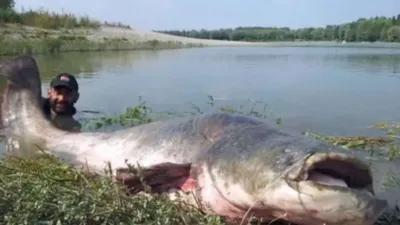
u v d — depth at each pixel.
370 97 7.79
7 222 2.61
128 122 6.12
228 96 7.84
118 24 33.38
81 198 2.84
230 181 3.02
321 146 2.70
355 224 2.50
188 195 3.32
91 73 10.90
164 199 3.01
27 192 2.90
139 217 2.72
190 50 22.95
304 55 18.06
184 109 6.79
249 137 3.13
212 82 9.55
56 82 6.46
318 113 6.53
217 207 3.16
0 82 8.16
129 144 4.32
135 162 4.08
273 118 6.21
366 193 2.50
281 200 2.67
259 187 2.79
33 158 4.51
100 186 3.13
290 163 2.67
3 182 3.05
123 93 8.14
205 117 3.70
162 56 17.48
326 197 2.48
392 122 5.98
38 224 2.62
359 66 12.99
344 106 7.01
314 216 2.58
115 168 3.94
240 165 2.97
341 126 5.84
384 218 3.12
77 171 3.72
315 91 8.38
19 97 5.87
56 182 3.14
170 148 3.82
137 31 34.12
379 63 13.85
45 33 22.72
